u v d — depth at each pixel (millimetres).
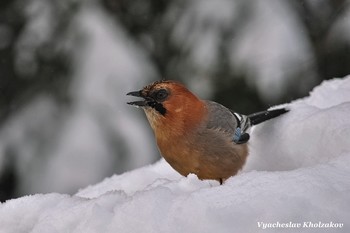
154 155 13016
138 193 4824
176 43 13562
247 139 7289
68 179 12836
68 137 12906
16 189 13711
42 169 13086
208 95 13102
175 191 5129
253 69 12781
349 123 6246
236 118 7426
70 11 13609
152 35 14055
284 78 12750
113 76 13086
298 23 12906
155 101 7184
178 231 4234
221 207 4191
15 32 14109
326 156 6254
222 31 13055
